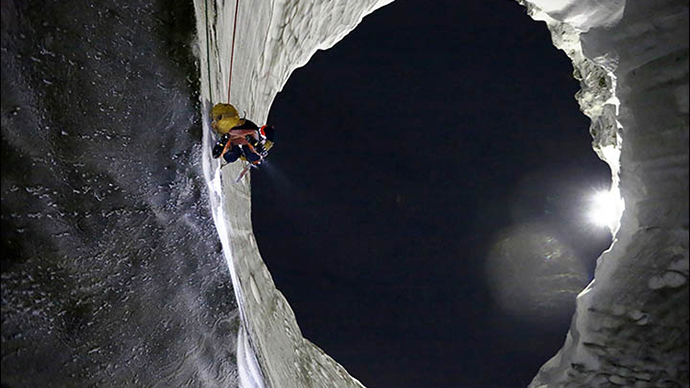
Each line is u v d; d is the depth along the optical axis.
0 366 2.62
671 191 5.09
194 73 3.23
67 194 2.84
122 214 3.14
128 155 3.09
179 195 3.41
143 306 3.38
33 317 2.74
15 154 2.59
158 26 3.05
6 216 2.57
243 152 3.94
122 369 3.33
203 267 3.70
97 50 2.86
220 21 4.49
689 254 4.95
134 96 3.04
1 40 2.45
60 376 2.94
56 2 2.68
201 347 3.87
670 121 4.98
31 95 2.61
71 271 2.91
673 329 5.08
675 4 4.71
